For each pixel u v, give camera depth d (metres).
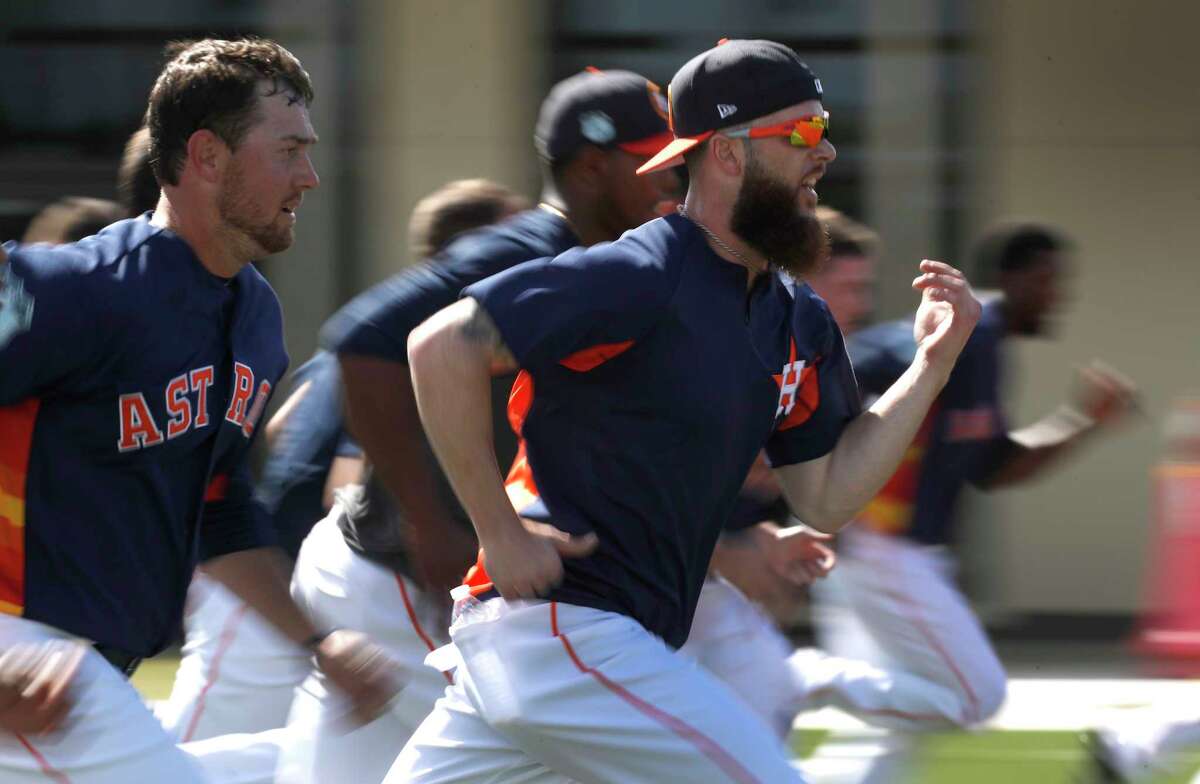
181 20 23.70
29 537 9.52
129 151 12.59
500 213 14.27
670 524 9.68
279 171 10.08
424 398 9.34
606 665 9.51
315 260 23.11
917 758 15.82
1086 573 23.94
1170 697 20.70
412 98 23.06
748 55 9.69
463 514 12.26
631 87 12.08
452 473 9.40
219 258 10.16
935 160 23.45
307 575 13.30
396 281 12.08
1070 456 17.08
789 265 9.75
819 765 17.12
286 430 14.99
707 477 9.70
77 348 9.34
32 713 9.06
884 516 15.59
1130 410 17.05
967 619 15.55
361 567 12.94
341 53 23.09
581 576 9.67
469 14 23.06
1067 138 23.52
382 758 12.81
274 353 10.79
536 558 9.37
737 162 9.67
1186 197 23.59
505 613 9.75
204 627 13.73
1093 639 23.84
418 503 12.00
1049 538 23.95
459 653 10.02
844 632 16.06
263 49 10.16
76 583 9.63
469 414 9.27
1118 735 16.31
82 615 9.64
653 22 23.36
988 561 23.95
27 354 9.19
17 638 9.43
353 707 11.42
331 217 23.08
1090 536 23.92
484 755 10.00
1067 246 21.97
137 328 9.55
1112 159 23.56
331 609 13.06
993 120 23.44
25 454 9.47
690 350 9.42
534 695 9.56
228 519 11.43
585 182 12.03
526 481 9.98
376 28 23.03
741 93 9.61
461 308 9.30
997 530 23.94
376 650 11.48
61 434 9.51
